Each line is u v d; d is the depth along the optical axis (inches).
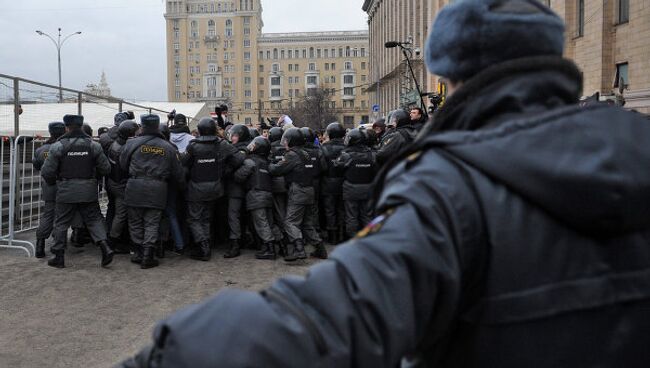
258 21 4965.6
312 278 35.8
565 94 43.2
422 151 42.7
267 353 32.0
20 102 365.7
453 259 36.7
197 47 4798.2
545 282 37.9
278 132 373.7
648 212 38.8
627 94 687.7
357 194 337.1
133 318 205.0
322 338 33.3
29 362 162.9
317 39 4864.7
